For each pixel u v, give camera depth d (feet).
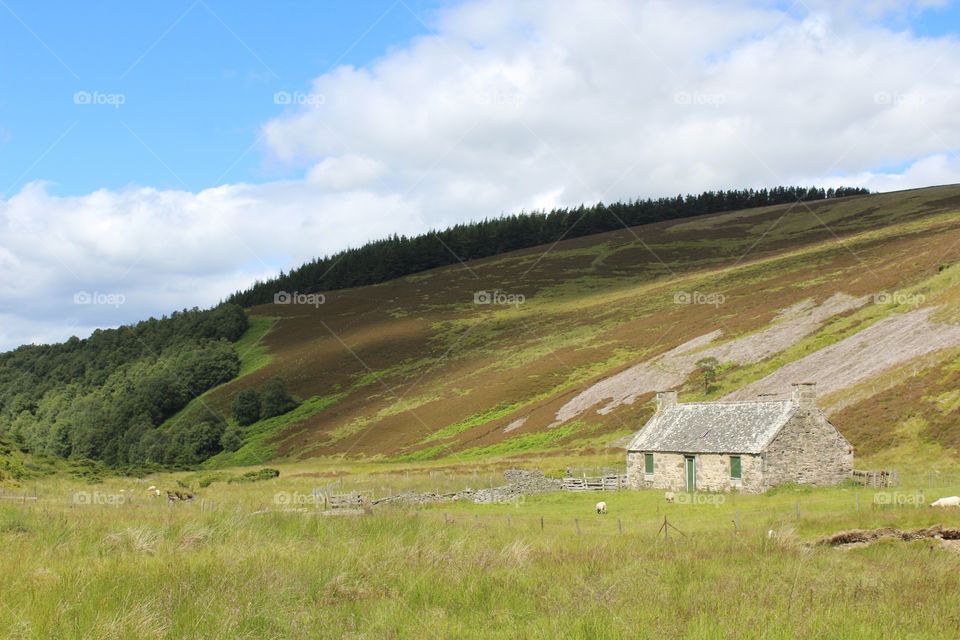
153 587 45.70
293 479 253.65
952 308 251.39
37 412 530.27
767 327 321.11
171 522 71.00
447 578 51.55
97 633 37.32
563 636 39.91
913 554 67.00
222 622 40.65
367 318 562.66
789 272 444.14
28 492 130.11
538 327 472.85
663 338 375.86
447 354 455.63
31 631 37.29
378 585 50.21
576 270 625.00
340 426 382.01
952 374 206.80
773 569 59.16
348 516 80.53
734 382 273.75
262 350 533.96
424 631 41.19
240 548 58.44
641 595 48.98
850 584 53.16
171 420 455.63
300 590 47.70
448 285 630.74
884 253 415.44
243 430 412.77
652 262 615.57
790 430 158.61
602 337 417.28
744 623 42.14
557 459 245.45
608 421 280.10
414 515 85.30
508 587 50.19
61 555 55.21
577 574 54.49
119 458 422.82
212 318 580.30
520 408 336.49
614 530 100.07
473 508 149.28
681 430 180.75
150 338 595.06
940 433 184.24
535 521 112.27
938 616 44.32
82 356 590.55
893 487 149.18
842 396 224.33
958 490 132.36
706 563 61.36
